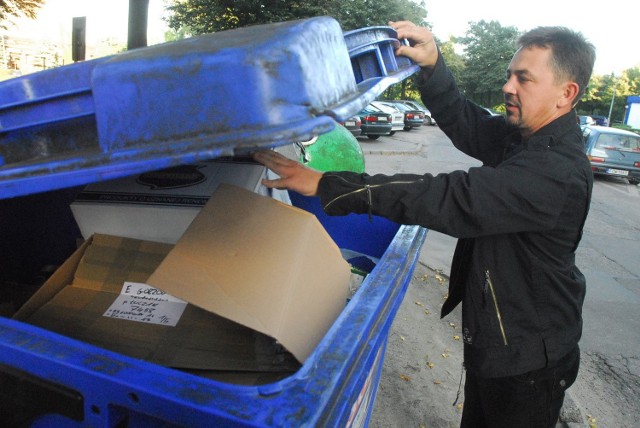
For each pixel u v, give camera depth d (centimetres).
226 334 142
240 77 101
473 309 184
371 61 184
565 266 181
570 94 176
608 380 391
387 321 152
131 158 106
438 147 1930
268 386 106
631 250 758
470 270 186
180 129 105
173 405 103
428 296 491
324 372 114
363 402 187
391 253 198
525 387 183
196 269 134
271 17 1731
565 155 168
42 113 116
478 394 209
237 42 108
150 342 140
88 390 112
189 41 122
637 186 1468
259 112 101
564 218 168
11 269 225
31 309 150
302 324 133
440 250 631
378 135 1967
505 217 156
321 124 100
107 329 144
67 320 147
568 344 183
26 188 112
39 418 119
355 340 128
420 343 402
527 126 185
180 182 190
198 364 133
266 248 140
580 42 173
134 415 111
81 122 116
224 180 190
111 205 176
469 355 189
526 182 156
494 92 6394
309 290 140
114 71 107
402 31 217
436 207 152
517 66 180
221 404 102
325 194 156
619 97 6725
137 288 156
